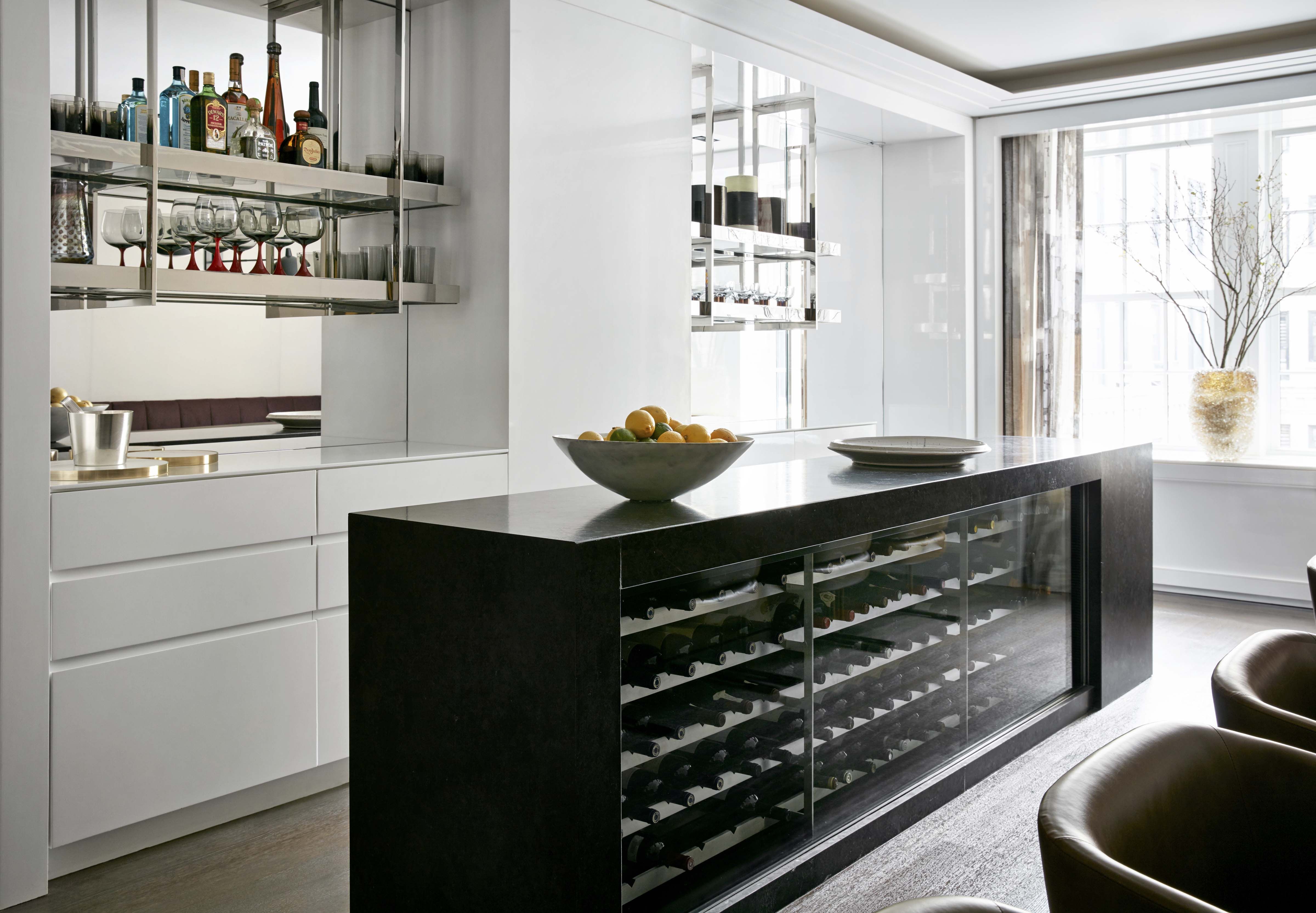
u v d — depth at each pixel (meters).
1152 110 6.04
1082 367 6.57
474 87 3.83
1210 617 5.46
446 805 2.05
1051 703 3.57
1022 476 3.19
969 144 6.50
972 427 6.56
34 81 2.49
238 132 3.35
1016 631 3.35
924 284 6.61
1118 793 1.27
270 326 3.70
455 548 2.01
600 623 1.85
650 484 2.29
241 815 3.03
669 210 4.46
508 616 1.92
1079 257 6.50
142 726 2.74
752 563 2.25
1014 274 6.62
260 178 3.25
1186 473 5.98
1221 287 6.39
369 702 2.19
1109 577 3.81
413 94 4.04
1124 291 6.83
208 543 2.88
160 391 3.40
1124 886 1.04
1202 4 5.02
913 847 2.71
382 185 3.61
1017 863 2.62
